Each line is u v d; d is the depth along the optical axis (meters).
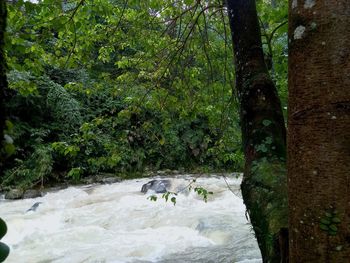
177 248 5.49
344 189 1.13
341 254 1.12
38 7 2.65
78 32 3.61
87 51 3.72
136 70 4.40
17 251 5.61
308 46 1.20
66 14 3.21
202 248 5.45
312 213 1.17
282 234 1.58
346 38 1.14
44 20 2.98
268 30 3.91
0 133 0.78
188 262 4.96
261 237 1.76
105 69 7.27
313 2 1.21
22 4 2.50
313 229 1.17
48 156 11.43
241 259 4.93
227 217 6.75
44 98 12.31
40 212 7.93
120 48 4.22
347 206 1.13
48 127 12.45
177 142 12.95
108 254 5.34
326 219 1.14
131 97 4.12
